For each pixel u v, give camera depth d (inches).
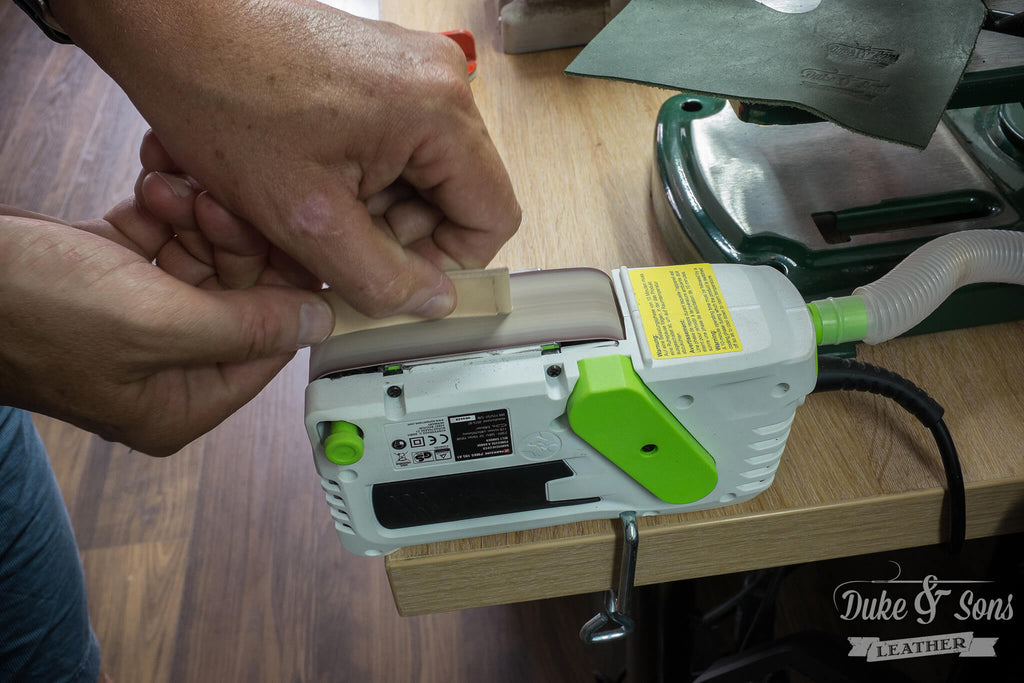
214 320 21.1
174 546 55.9
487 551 24.2
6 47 89.7
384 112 19.5
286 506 57.6
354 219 20.3
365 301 21.2
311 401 21.3
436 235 23.6
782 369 21.1
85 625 40.8
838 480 24.9
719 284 23.0
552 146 35.2
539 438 22.0
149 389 23.2
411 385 21.2
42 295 19.9
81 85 85.5
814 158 31.2
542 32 39.0
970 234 25.6
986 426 25.7
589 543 24.3
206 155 19.9
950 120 32.3
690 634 38.3
